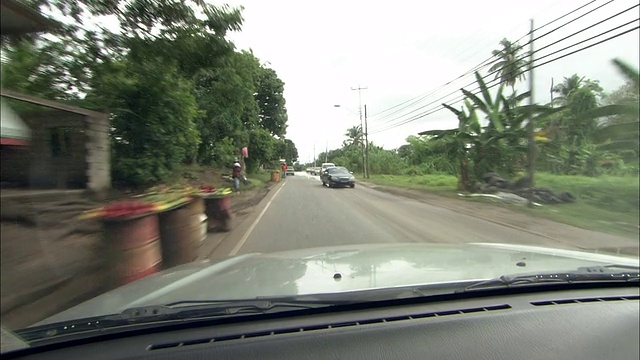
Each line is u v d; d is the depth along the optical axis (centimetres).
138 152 1197
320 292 273
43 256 651
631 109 1747
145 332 251
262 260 391
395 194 2423
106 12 801
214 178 2500
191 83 1306
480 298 304
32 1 661
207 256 787
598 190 1877
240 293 276
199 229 748
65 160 1074
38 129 1037
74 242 732
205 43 913
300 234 1022
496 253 409
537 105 2088
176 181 1311
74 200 984
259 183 3183
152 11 826
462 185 2425
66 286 555
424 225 1191
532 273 322
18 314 471
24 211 854
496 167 2350
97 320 247
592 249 858
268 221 1252
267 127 4216
